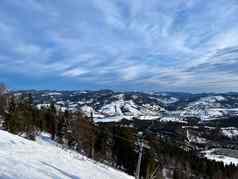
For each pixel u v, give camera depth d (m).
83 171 22.78
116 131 60.44
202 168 77.38
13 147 23.62
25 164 16.56
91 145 59.09
